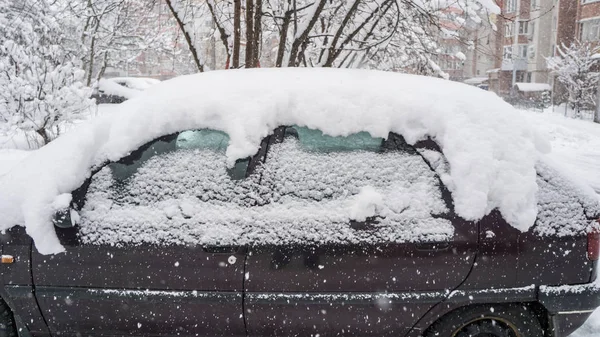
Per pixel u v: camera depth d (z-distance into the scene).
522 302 2.93
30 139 10.77
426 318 2.86
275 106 2.97
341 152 2.93
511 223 2.81
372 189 2.84
